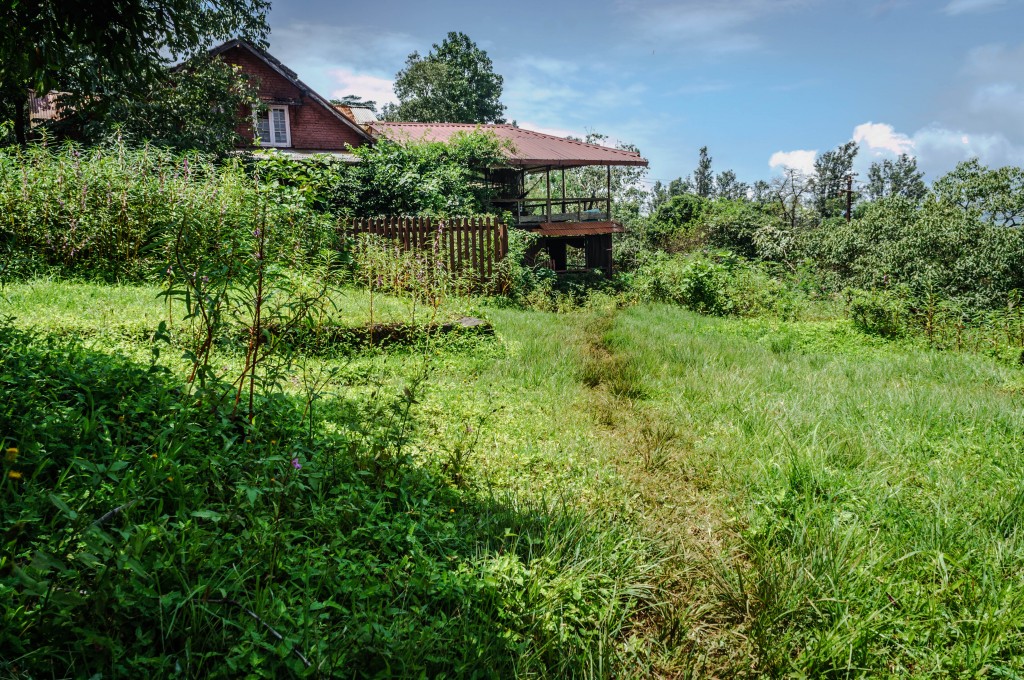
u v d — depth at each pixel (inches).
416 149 935.7
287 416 167.9
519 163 1108.5
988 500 155.0
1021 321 436.1
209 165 463.5
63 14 174.2
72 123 746.2
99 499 100.1
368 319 320.8
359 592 99.2
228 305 148.3
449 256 593.3
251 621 86.3
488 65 2615.7
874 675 102.0
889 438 204.4
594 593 117.5
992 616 109.8
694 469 184.5
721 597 123.6
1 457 101.7
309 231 410.3
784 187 1923.0
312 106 1051.9
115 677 72.7
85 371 157.3
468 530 134.5
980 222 900.6
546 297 655.1
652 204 3535.9
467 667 91.9
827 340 438.3
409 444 174.9
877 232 1078.4
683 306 639.8
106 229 391.9
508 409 226.2
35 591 71.3
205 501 111.8
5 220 367.9
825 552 130.8
